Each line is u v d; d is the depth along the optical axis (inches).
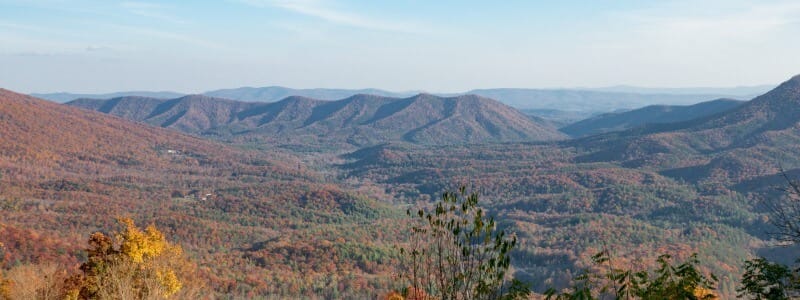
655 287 285.6
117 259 726.5
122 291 661.3
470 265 240.8
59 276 793.6
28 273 770.8
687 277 288.7
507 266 235.9
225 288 2632.9
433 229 252.8
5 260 2119.8
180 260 822.5
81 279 756.0
